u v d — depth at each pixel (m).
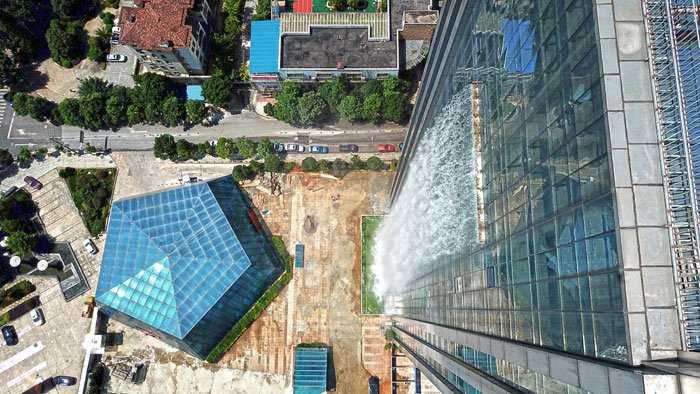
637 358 20.91
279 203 91.31
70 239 90.81
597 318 23.88
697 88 22.61
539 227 30.69
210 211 85.38
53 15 101.94
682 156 21.95
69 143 95.38
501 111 37.88
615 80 23.05
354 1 97.88
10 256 89.62
